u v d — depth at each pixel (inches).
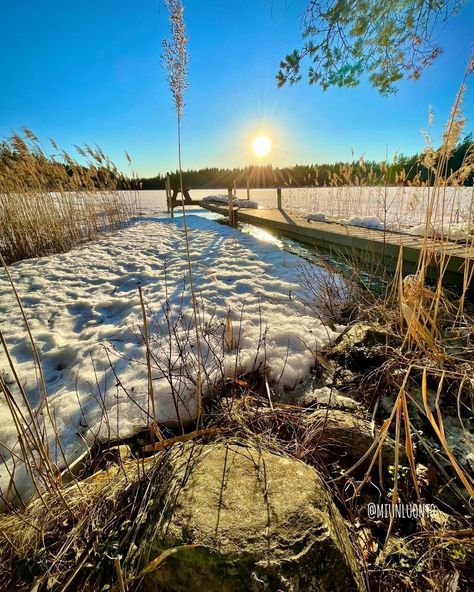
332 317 91.4
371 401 57.9
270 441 44.9
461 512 38.2
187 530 27.1
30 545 33.0
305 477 33.5
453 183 61.9
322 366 69.0
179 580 25.0
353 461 45.3
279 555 25.0
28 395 66.1
